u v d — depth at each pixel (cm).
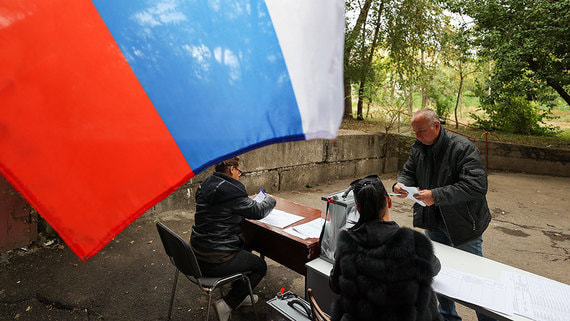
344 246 158
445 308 260
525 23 928
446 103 1384
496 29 963
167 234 255
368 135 885
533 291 189
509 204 680
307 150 750
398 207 642
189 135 67
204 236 263
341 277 156
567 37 880
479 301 179
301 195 694
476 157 242
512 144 992
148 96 64
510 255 455
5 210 386
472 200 243
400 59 1075
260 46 74
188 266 250
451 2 990
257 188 672
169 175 65
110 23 61
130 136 62
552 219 599
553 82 998
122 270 375
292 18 76
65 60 57
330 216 238
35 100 55
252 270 281
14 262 377
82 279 354
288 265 285
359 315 150
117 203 60
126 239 448
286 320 235
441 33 1085
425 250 147
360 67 1062
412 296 143
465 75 1252
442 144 257
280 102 76
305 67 77
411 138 912
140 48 63
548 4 869
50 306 312
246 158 641
